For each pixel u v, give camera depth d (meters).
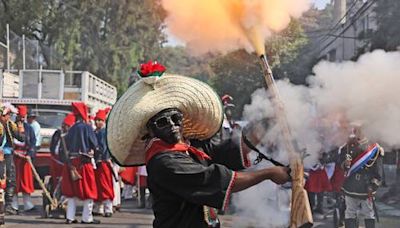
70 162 9.44
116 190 11.09
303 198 2.74
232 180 2.73
